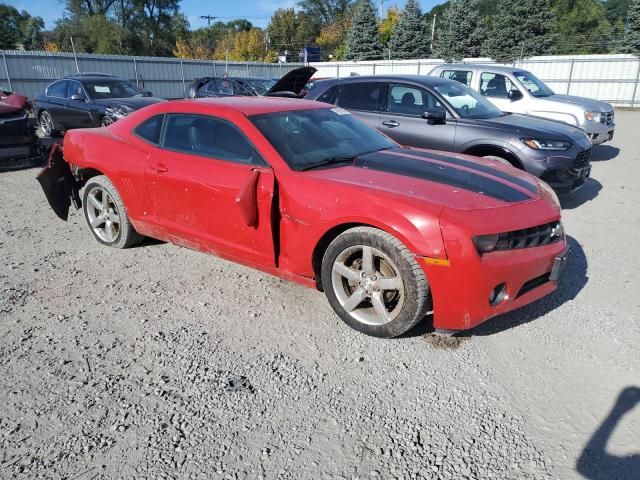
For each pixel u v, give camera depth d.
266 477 2.23
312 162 3.66
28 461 2.31
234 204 3.69
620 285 4.16
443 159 3.95
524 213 3.15
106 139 4.66
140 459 2.33
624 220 6.03
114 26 47.69
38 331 3.42
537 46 35.59
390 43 44.62
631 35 30.36
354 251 3.26
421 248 2.91
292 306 3.78
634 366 3.03
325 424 2.55
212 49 67.19
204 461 2.32
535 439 2.45
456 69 10.46
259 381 2.89
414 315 3.08
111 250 4.94
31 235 5.40
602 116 9.69
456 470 2.27
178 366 3.03
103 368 3.01
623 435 2.47
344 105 7.47
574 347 3.23
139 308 3.75
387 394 2.78
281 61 35.53
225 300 3.88
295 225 3.44
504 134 6.21
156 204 4.29
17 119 8.66
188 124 4.12
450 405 2.69
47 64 24.42
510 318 3.60
